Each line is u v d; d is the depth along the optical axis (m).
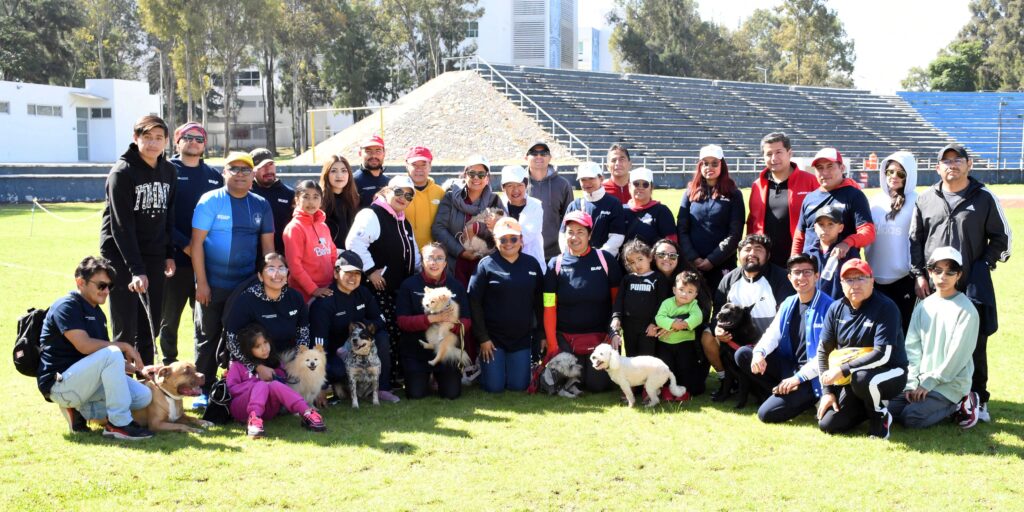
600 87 45.47
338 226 7.27
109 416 5.31
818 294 5.97
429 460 5.04
